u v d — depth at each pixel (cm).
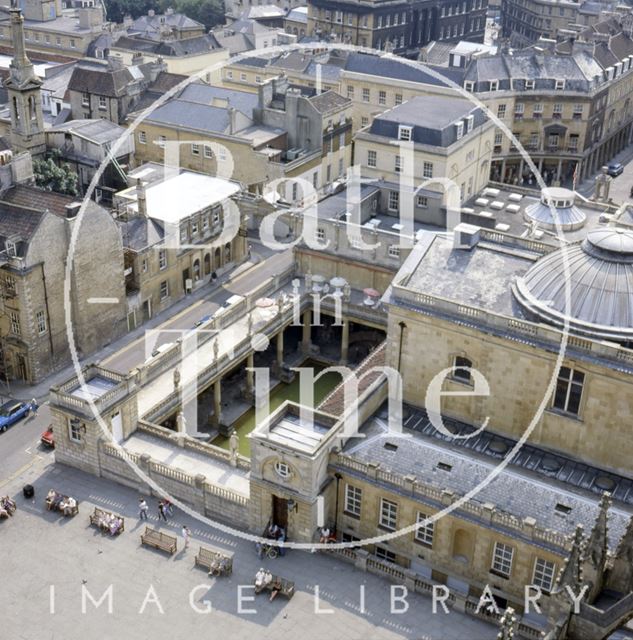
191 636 6744
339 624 6850
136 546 7619
